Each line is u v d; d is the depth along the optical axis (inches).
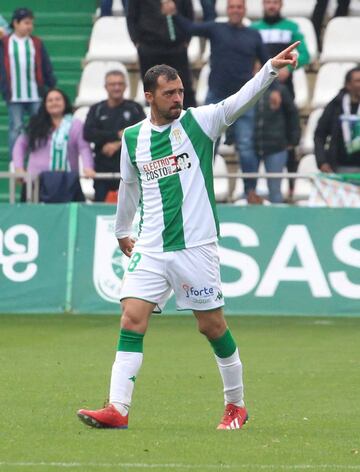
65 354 1448.1
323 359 1411.2
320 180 1881.2
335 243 1835.6
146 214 944.9
